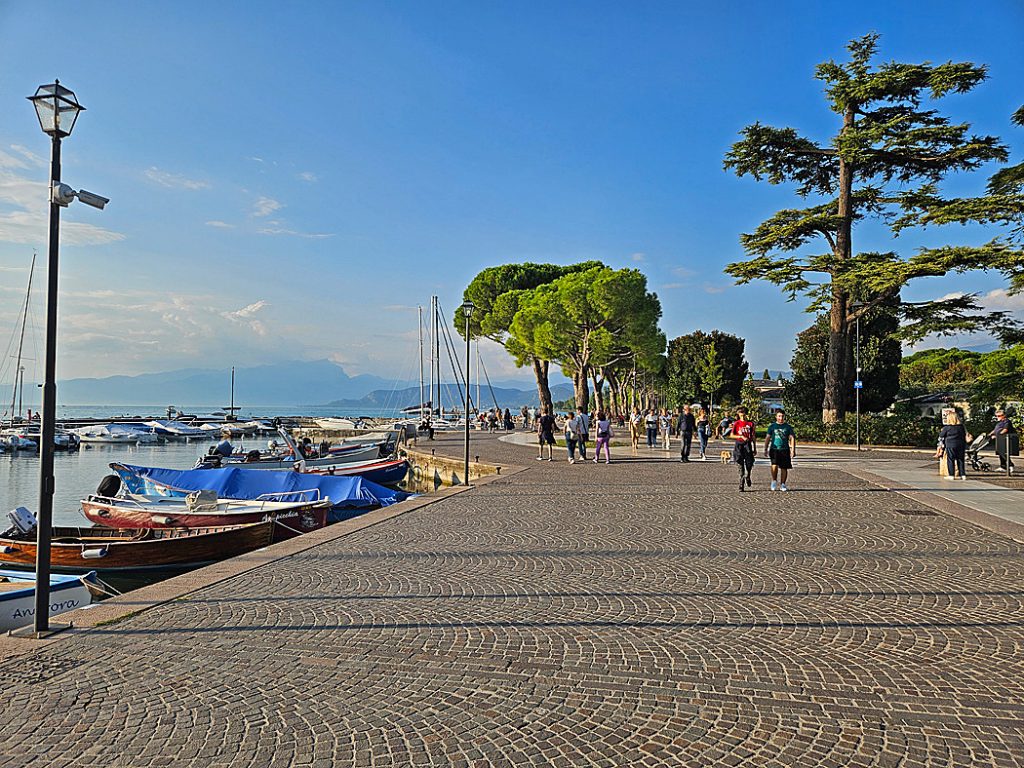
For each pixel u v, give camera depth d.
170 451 66.31
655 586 8.42
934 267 31.20
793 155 38.94
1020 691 5.14
